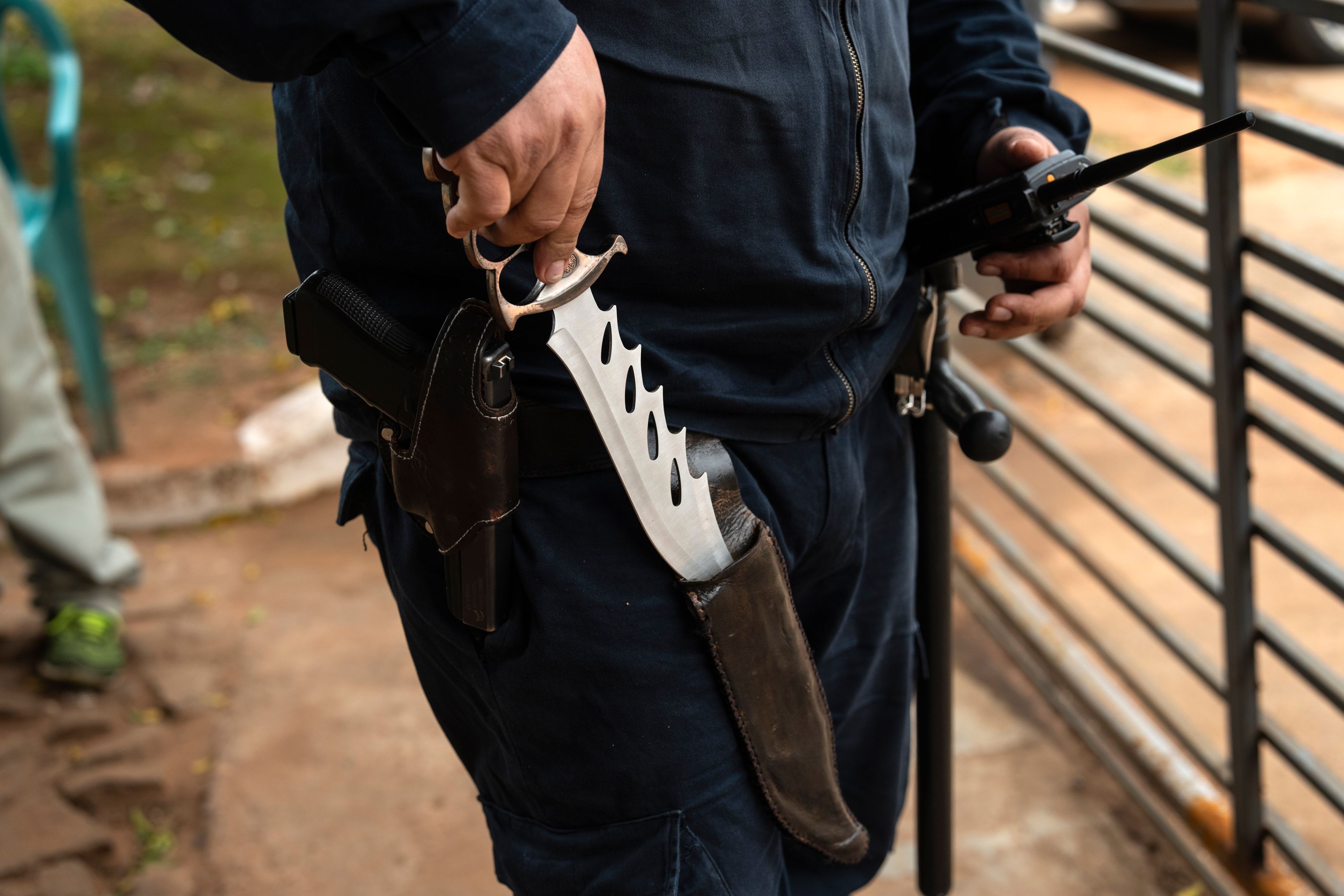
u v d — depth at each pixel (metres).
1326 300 4.35
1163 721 1.96
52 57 3.02
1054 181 1.01
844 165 0.92
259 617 2.60
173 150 5.04
